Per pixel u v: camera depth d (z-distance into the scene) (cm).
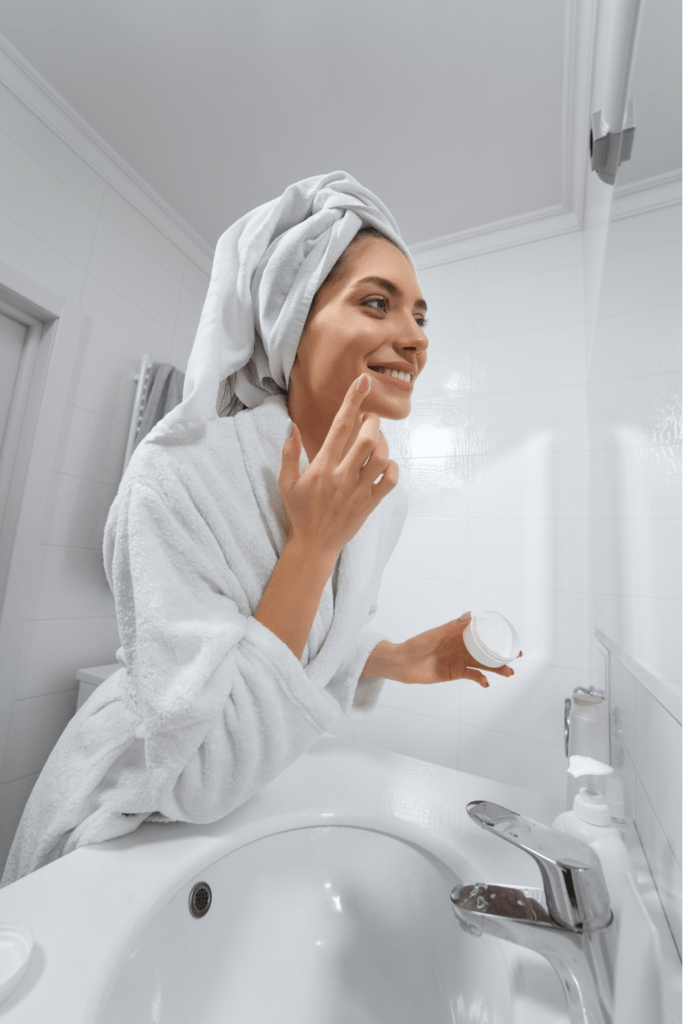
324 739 77
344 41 100
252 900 50
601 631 78
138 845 47
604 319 77
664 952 31
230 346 51
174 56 107
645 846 43
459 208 133
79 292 129
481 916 33
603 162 64
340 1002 46
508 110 108
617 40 44
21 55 111
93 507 134
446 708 114
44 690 122
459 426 128
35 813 53
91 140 129
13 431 121
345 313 47
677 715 31
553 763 103
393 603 125
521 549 115
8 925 36
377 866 54
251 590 47
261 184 137
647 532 42
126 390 144
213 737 40
